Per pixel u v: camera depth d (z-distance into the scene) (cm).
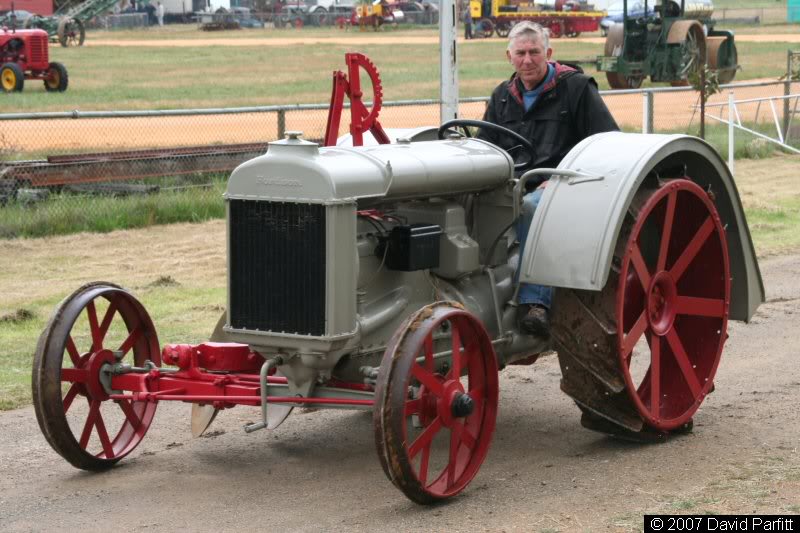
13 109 2838
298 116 2752
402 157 608
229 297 590
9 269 1212
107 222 1445
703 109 1980
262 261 579
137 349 692
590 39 6994
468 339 592
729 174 696
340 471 639
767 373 833
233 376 618
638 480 600
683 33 3572
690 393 691
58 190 1526
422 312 557
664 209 691
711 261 704
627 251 621
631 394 629
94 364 639
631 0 4569
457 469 591
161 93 3475
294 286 572
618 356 619
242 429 725
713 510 541
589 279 598
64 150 1995
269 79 4134
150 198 1518
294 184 563
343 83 689
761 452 645
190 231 1446
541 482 603
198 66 4916
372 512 566
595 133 702
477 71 4381
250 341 588
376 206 619
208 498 595
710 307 702
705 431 693
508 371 864
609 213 607
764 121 2594
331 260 559
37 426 728
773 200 1688
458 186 632
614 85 3725
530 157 702
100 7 8050
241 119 2700
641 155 629
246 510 575
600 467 627
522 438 695
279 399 585
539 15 7125
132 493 605
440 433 702
